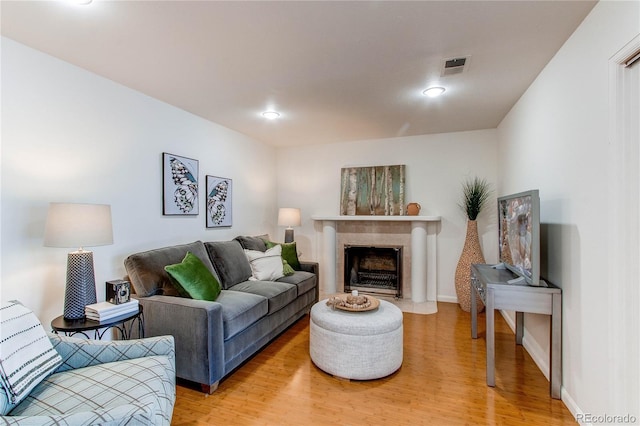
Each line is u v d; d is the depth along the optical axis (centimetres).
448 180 453
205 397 222
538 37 206
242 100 316
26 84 214
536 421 197
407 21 187
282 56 229
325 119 381
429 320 378
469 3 171
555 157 229
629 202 157
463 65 243
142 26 191
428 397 222
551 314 220
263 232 500
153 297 246
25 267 213
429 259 459
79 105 245
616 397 160
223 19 184
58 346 166
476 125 414
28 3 168
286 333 342
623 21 152
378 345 243
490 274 271
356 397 222
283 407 211
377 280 506
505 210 287
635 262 156
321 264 516
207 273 279
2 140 203
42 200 223
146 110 302
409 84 278
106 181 265
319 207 519
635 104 155
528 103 287
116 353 172
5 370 131
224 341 238
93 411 123
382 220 468
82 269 216
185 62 238
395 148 477
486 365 250
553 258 234
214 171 392
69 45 213
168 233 326
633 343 156
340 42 210
